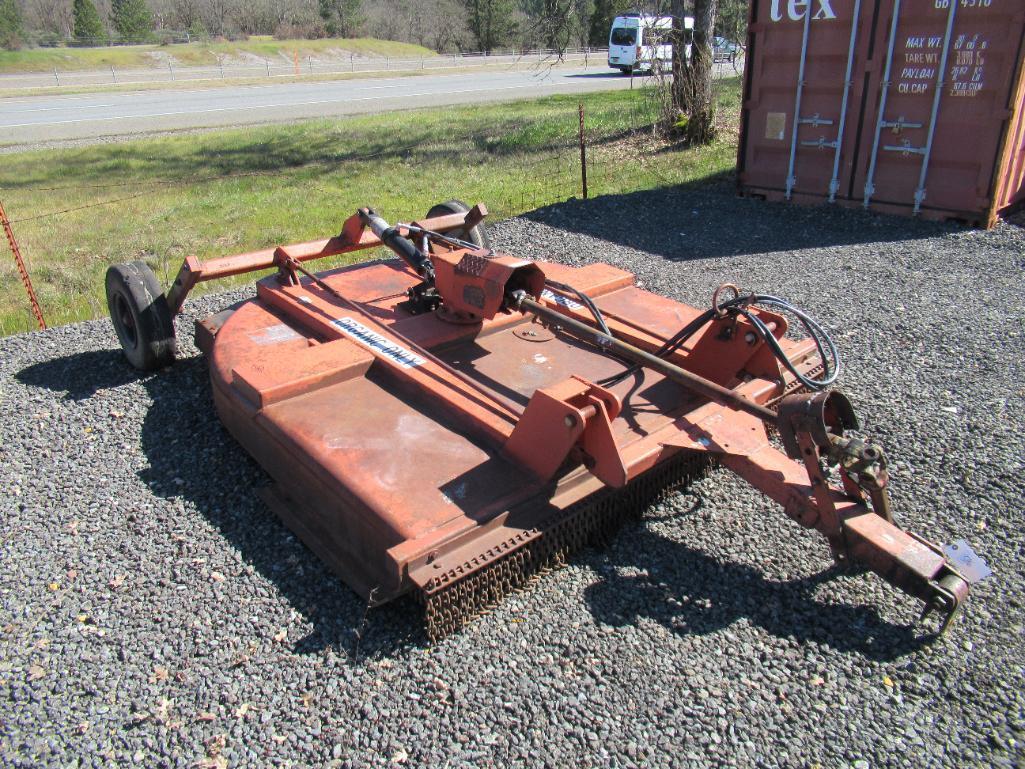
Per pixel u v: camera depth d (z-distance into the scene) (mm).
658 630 3150
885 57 8344
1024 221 8586
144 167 14383
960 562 3027
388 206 10836
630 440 3637
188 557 3592
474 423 3627
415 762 2613
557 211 9680
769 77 9391
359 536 3299
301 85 29969
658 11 13578
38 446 4535
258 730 2729
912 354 5586
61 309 7195
